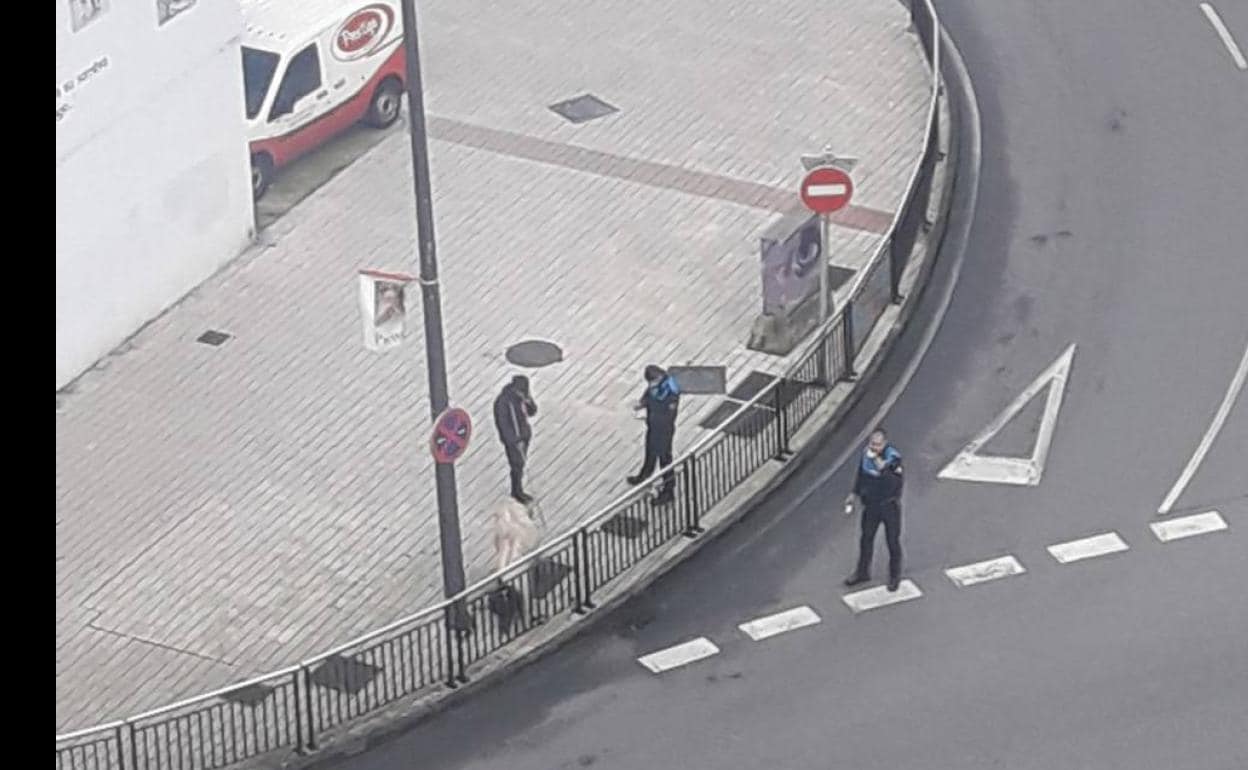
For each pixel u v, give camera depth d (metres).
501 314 45.50
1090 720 37.72
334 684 38.53
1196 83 51.09
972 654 38.97
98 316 44.38
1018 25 52.94
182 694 38.81
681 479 41.00
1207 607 39.53
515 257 46.72
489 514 41.66
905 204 45.62
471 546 41.03
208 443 43.03
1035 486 41.88
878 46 52.19
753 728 38.00
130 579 40.66
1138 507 41.38
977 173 48.88
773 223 46.88
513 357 44.59
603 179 48.56
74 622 39.97
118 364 44.56
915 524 41.22
